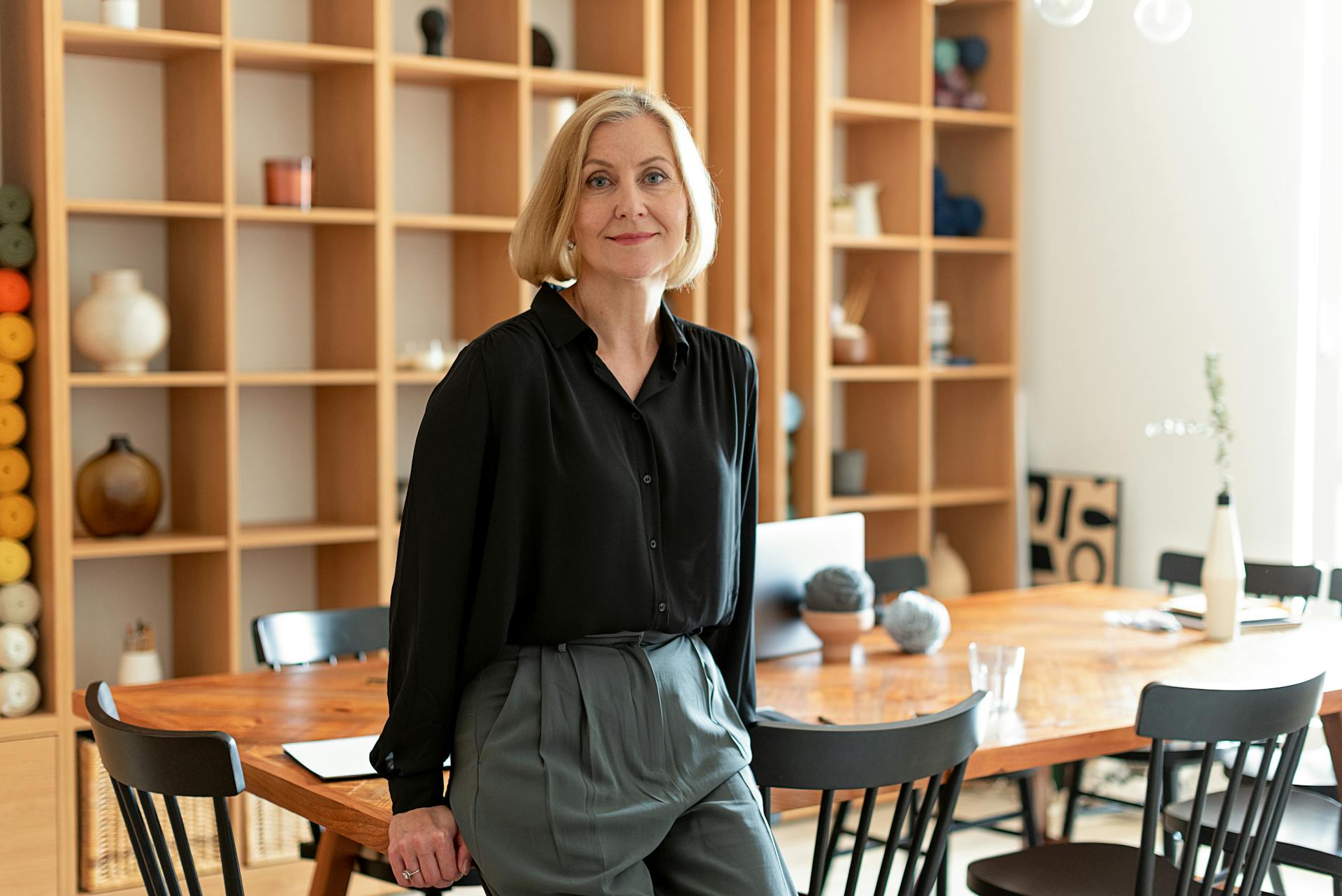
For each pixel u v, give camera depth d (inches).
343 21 170.4
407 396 186.7
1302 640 135.0
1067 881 106.7
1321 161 180.1
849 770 82.0
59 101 149.5
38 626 156.6
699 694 75.9
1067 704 109.4
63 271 150.6
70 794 152.9
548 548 73.2
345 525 174.1
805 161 193.9
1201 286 194.5
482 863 70.8
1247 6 187.8
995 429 214.5
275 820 162.6
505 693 73.5
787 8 188.9
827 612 124.9
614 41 185.0
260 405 177.5
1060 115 213.5
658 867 74.9
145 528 159.5
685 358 78.8
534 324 74.7
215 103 159.0
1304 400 183.2
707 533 77.0
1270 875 132.1
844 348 201.5
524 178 173.3
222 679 119.8
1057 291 215.0
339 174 172.6
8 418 153.4
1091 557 207.0
